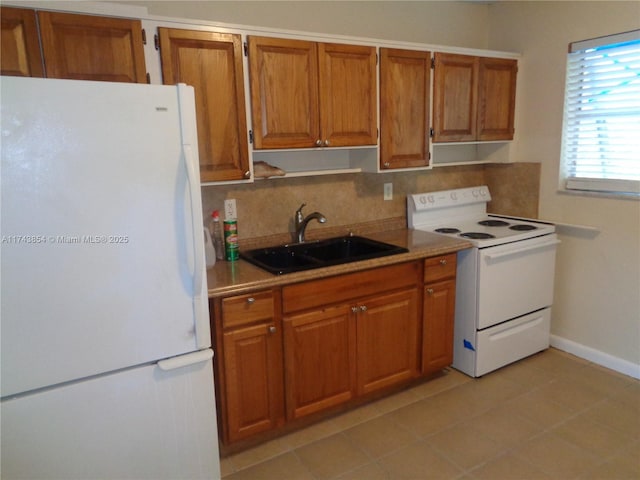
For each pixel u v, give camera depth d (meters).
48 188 1.40
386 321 2.49
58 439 1.54
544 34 2.99
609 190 2.83
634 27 2.56
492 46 3.34
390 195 3.12
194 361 1.72
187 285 1.67
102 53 1.83
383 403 2.61
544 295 3.05
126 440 1.66
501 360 2.92
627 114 2.68
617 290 2.85
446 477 2.03
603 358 2.97
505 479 2.00
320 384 2.32
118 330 1.58
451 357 2.82
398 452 2.20
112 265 1.53
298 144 2.33
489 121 3.07
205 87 2.05
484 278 2.70
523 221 3.24
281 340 2.17
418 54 2.66
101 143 1.46
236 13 2.43
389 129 2.63
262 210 2.65
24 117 1.35
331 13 2.70
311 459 2.17
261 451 2.23
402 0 2.95
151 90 1.51
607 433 2.29
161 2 2.26
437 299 2.67
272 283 2.06
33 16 1.71
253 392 2.13
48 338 1.47
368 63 2.48
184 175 1.59
